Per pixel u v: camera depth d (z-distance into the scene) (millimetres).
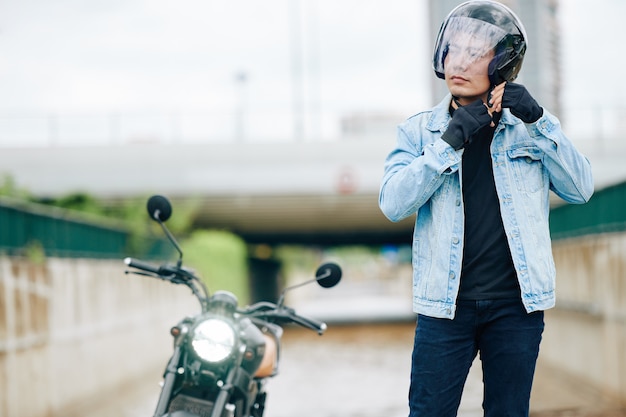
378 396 11211
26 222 9180
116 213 18219
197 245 21203
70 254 10727
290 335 27734
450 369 3490
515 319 3443
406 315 41938
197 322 4125
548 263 3475
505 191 3461
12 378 8203
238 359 4156
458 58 3441
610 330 9734
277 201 26688
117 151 24859
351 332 28188
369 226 35312
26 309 8711
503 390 3479
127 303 13141
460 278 3461
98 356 11344
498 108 3369
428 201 3580
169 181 24984
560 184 3549
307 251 78688
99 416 9656
